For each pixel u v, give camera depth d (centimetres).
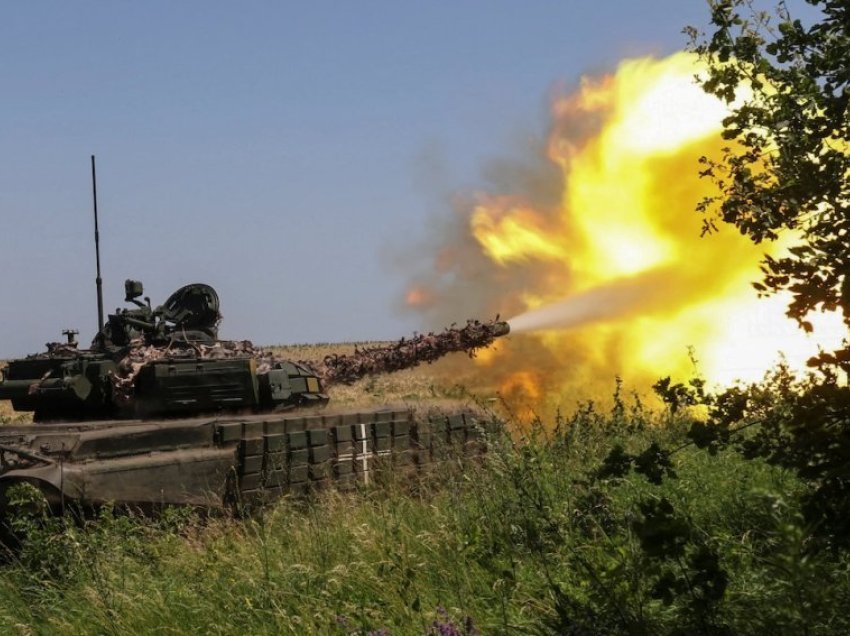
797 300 601
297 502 1307
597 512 882
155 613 856
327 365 1639
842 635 593
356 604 799
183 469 1238
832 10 625
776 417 637
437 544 923
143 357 1438
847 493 597
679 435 1324
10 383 1462
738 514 938
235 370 1445
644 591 694
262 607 831
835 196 627
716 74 690
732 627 620
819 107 638
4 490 1105
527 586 789
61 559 998
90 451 1189
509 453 1177
